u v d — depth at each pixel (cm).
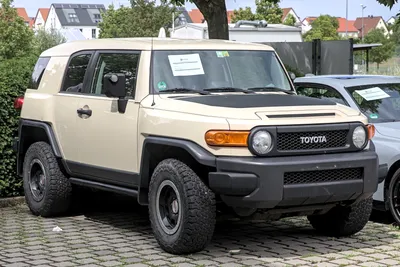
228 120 660
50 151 880
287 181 662
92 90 822
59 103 863
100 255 697
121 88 745
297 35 2616
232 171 652
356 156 692
